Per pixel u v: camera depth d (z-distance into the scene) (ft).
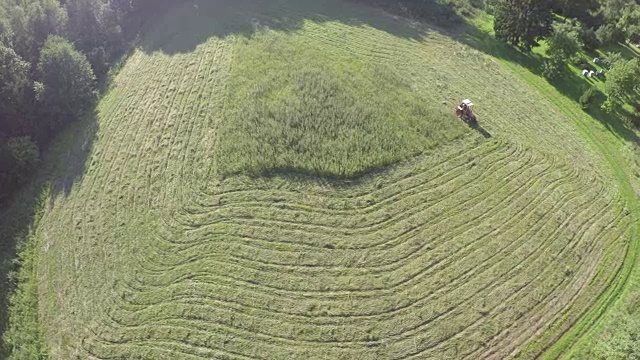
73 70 126.62
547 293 88.53
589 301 87.92
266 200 101.76
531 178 109.50
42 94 120.67
